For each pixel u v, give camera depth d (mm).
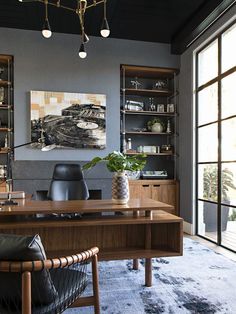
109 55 4773
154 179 4906
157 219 2342
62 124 4531
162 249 2465
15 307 1278
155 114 5090
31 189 4359
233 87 3672
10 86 4492
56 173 3379
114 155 2543
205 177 4309
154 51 4953
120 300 2219
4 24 4363
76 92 4625
